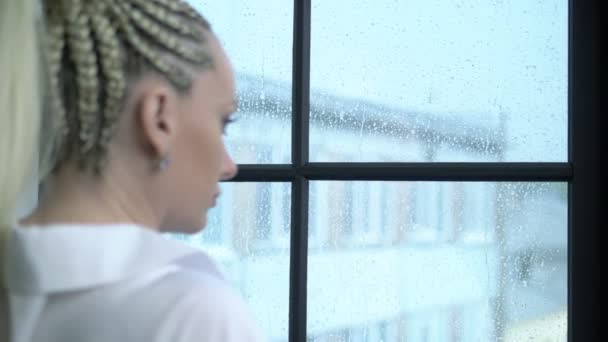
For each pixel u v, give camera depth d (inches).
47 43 23.4
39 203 24.6
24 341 22.1
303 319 58.0
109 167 23.3
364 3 57.9
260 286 59.8
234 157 60.4
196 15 25.1
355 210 57.8
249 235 60.2
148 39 23.3
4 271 23.5
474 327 55.3
